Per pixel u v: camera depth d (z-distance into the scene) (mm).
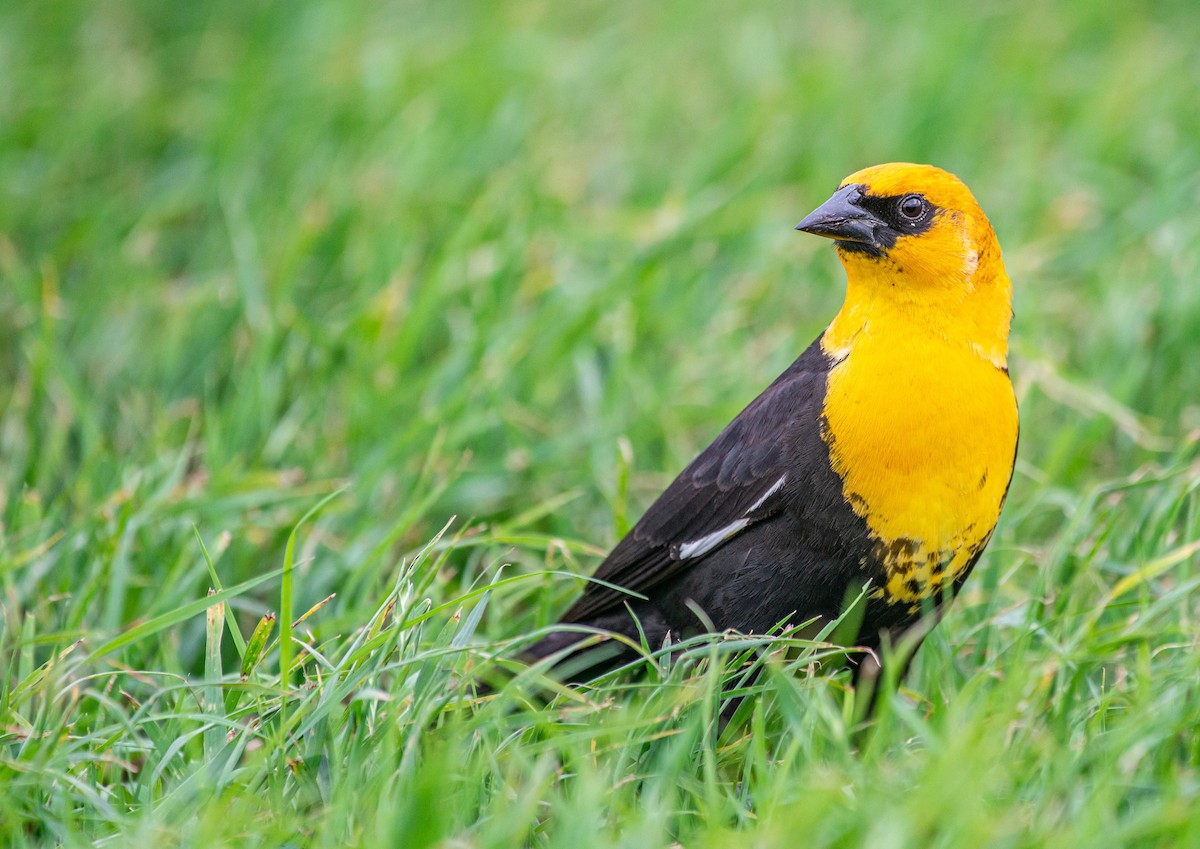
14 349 12672
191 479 10328
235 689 7430
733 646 7402
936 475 7879
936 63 15922
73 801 7176
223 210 14023
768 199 13508
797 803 6234
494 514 10711
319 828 6520
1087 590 9102
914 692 8125
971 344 8055
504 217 13031
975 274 8070
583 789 6355
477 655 7527
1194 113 15297
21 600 9070
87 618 9055
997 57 16625
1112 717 7555
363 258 13039
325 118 15227
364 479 10211
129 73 16281
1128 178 14352
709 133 14930
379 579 9188
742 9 17750
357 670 7172
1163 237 12641
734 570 8281
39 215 14336
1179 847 6082
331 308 12953
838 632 8203
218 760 7117
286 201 13906
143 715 8078
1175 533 9305
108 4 18141
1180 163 13781
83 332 12367
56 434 10477
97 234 13562
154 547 9500
